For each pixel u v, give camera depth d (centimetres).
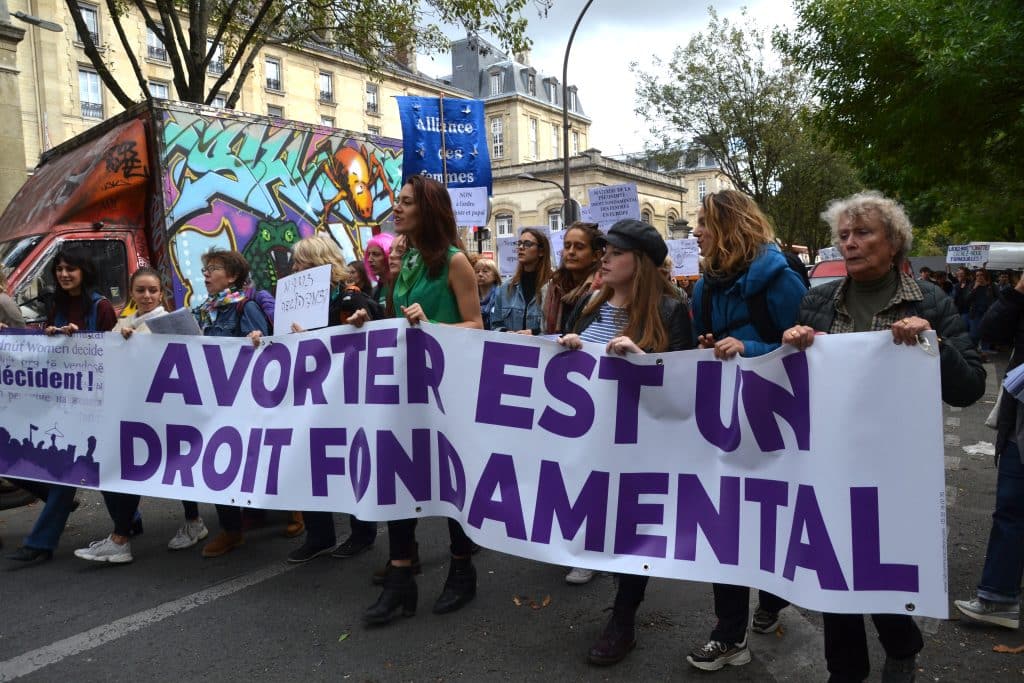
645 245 301
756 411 262
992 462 638
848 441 238
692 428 279
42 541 428
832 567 238
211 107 760
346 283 459
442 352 330
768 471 259
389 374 339
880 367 235
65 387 427
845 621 242
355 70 3984
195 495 389
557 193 4128
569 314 429
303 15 1315
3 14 1338
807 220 2578
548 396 306
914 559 229
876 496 234
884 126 1188
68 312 446
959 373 231
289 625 340
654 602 366
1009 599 325
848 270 250
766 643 320
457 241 354
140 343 408
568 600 367
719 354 274
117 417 412
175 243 728
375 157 927
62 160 817
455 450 326
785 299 278
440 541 466
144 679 295
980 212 1922
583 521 295
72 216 701
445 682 288
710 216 289
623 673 293
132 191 735
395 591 339
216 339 390
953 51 984
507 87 5688
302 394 365
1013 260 1769
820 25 1216
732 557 267
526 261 517
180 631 336
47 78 2566
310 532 424
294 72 3688
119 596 378
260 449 375
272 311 451
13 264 688
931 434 228
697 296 302
